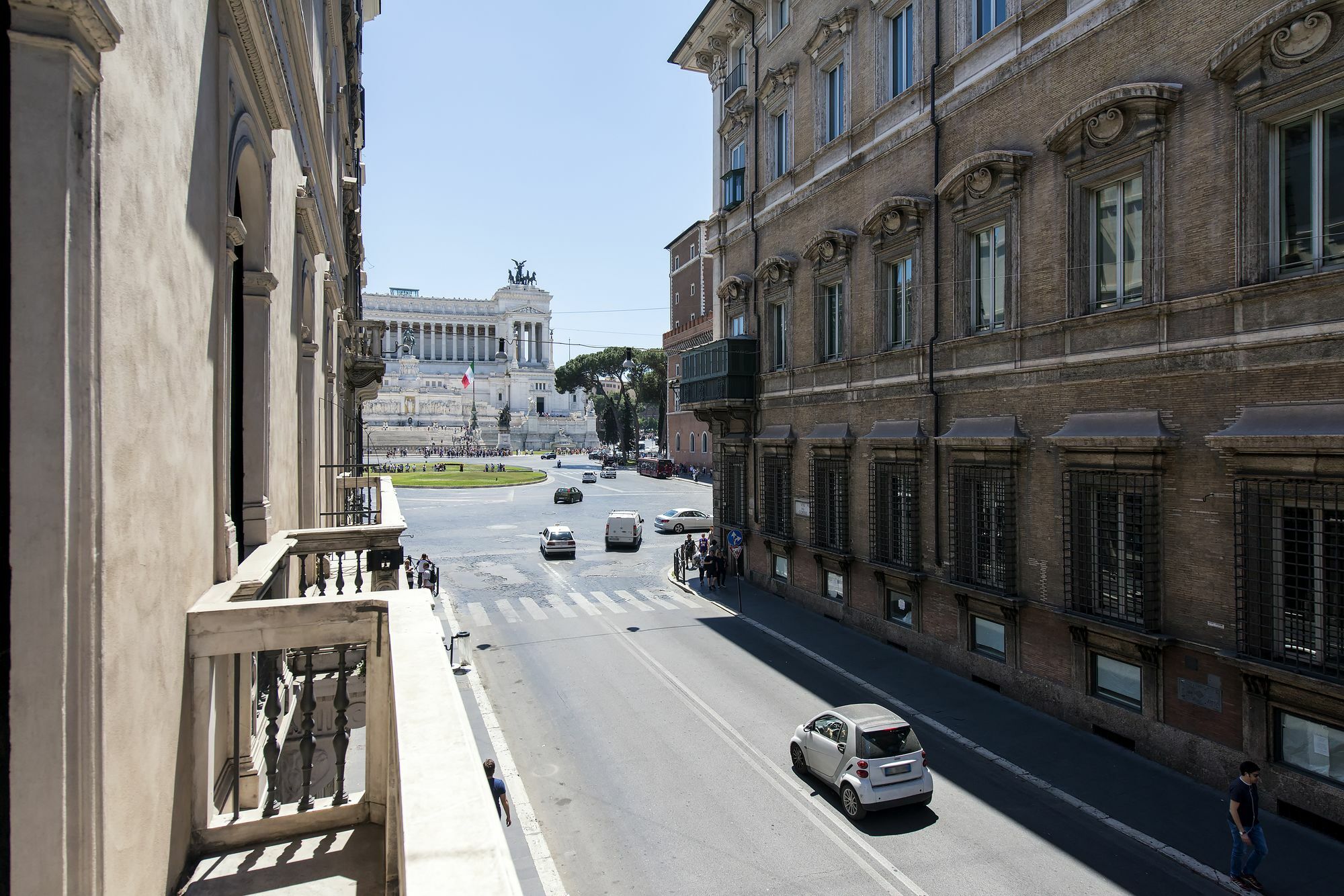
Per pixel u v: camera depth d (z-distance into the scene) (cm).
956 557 1758
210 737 531
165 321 436
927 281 1852
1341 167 1068
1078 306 1447
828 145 2269
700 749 1435
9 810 306
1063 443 1441
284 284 948
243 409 784
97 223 328
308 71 1036
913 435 1895
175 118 450
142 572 401
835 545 2278
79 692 322
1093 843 1086
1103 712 1402
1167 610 1277
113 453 354
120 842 368
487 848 240
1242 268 1159
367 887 491
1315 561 1077
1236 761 1172
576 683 1811
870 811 1155
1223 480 1187
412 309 15588
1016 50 1583
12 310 301
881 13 2023
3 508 303
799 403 2455
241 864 509
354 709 1038
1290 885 966
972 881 1008
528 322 15550
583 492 6309
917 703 1617
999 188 1611
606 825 1167
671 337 7044
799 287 2452
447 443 12262
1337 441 1006
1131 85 1283
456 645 2070
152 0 404
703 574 2889
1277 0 1117
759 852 1088
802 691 1723
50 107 303
